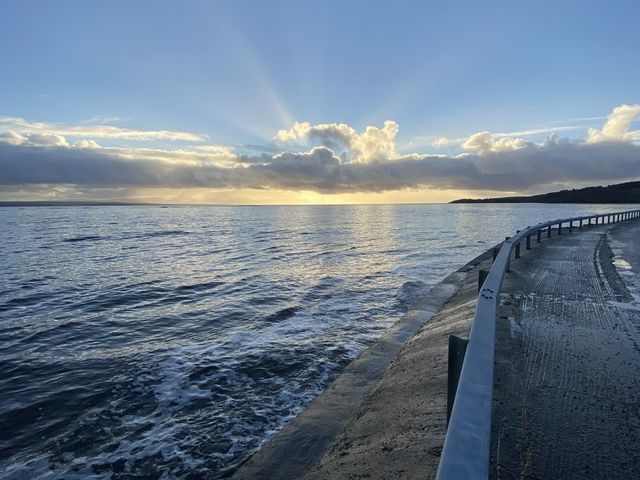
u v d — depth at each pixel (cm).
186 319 1226
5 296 1599
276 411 638
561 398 364
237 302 1427
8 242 4088
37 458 536
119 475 495
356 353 875
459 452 155
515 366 434
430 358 499
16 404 689
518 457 280
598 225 2853
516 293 777
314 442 409
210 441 559
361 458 321
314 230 5972
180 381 760
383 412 397
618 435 307
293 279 1864
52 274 2131
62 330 1134
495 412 340
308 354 873
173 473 494
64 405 683
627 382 396
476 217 10525
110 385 757
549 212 13275
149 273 2139
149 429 597
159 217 12569
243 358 861
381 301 1374
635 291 793
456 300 804
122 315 1293
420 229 5922
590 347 489
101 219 11069
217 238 4562
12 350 974
